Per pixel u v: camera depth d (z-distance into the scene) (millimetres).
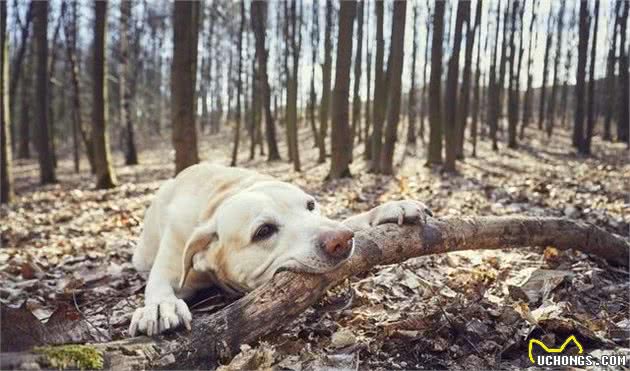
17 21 4422
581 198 1855
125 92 5191
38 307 849
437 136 3498
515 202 1814
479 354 618
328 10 4207
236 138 4211
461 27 3180
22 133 6277
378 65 3082
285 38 4668
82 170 5230
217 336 569
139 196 2555
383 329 663
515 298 792
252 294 616
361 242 721
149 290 756
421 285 849
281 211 724
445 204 1766
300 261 646
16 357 463
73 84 4434
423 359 610
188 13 2307
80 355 485
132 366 504
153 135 9227
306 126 8625
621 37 4914
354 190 2244
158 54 9484
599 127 7281
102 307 851
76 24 4652
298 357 591
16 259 1245
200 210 834
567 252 1000
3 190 2586
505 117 9164
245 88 7855
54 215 2037
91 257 1257
